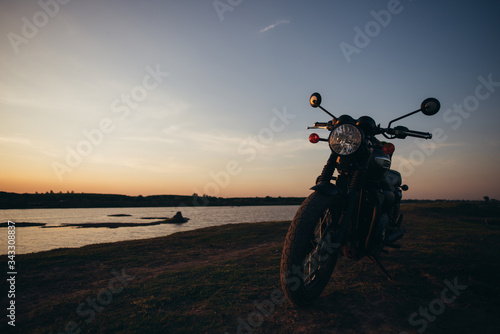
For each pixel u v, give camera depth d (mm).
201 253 6207
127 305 2736
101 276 4207
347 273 3617
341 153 2543
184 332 2137
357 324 2242
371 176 2750
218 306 2639
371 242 2725
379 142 2912
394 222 3541
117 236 21391
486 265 3742
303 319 2336
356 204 2641
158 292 3096
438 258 4195
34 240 18734
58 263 5062
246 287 3188
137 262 5246
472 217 18109
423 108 2676
